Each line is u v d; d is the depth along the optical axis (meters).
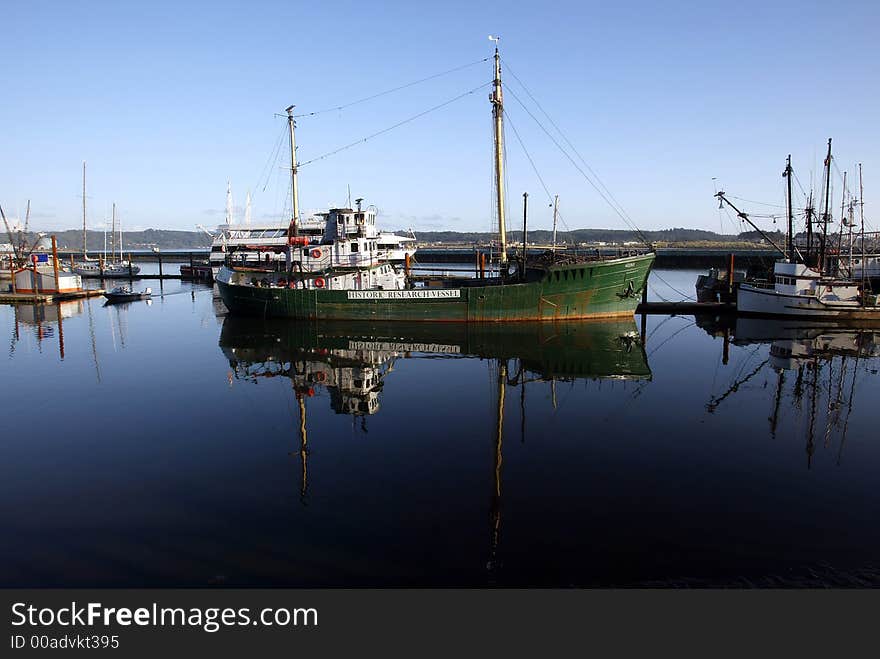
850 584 8.51
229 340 33.59
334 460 13.98
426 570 8.98
